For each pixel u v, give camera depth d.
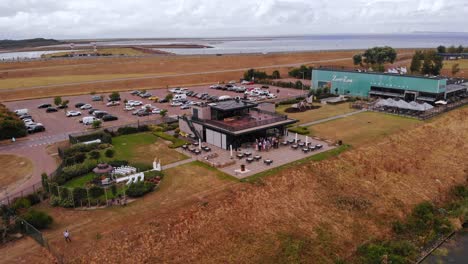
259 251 37.62
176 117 88.94
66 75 168.12
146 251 35.84
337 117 84.62
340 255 38.84
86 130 79.44
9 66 185.75
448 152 65.50
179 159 59.16
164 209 42.47
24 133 75.75
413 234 43.47
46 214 40.94
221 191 46.66
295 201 46.41
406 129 73.31
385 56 165.12
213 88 137.88
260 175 51.00
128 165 56.03
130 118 91.19
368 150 61.75
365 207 46.91
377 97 105.44
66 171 52.06
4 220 40.00
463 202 50.25
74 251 35.12
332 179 52.44
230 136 61.78
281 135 69.31
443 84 93.25
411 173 56.53
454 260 39.09
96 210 42.91
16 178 52.62
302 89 128.62
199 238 38.25
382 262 37.69
